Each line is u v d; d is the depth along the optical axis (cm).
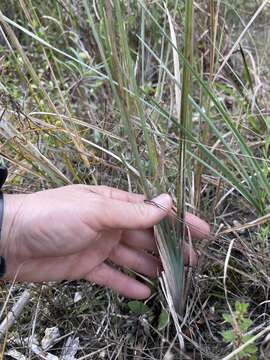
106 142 39
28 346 33
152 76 49
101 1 30
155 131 33
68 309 35
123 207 30
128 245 34
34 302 36
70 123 40
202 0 46
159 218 30
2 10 54
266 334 31
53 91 46
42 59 50
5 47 54
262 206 32
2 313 34
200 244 34
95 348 33
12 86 44
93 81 48
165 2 34
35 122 37
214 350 31
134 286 34
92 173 35
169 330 33
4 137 39
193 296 33
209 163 38
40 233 30
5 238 30
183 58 26
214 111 44
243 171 32
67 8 49
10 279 33
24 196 31
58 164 40
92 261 33
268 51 47
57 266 33
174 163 36
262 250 33
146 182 30
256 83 42
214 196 38
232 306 34
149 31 48
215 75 34
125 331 34
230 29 49
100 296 35
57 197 30
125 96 28
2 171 30
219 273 35
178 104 34
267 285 32
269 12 48
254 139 41
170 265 31
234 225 37
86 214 29
